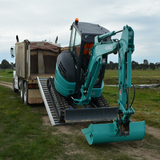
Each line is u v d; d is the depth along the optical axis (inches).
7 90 580.4
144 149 182.2
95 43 212.8
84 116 228.5
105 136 177.6
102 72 261.4
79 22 275.9
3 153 164.9
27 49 347.3
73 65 255.3
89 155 166.2
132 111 163.5
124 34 161.5
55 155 164.9
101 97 294.5
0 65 3393.2
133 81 920.9
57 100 262.7
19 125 243.6
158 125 258.8
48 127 241.9
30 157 159.0
